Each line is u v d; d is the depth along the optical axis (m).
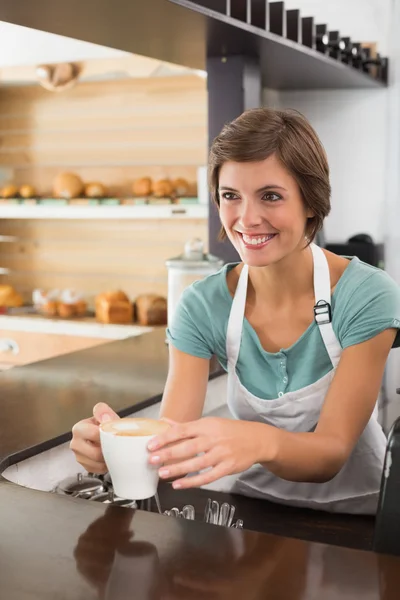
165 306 3.80
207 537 0.91
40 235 4.26
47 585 0.79
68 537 0.91
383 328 1.33
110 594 0.77
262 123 1.20
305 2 3.32
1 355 4.01
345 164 3.39
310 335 1.41
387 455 0.97
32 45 3.61
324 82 3.16
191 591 0.78
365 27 3.25
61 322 3.85
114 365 2.20
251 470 1.62
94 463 1.14
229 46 2.37
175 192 3.78
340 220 3.42
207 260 2.43
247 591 0.78
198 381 1.48
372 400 1.33
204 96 3.77
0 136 4.28
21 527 0.94
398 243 3.27
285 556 0.86
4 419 1.62
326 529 1.46
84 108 4.05
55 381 1.99
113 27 2.01
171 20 1.95
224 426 1.07
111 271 4.08
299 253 1.38
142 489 1.02
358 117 3.34
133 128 3.95
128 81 3.93
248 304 1.47
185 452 1.02
